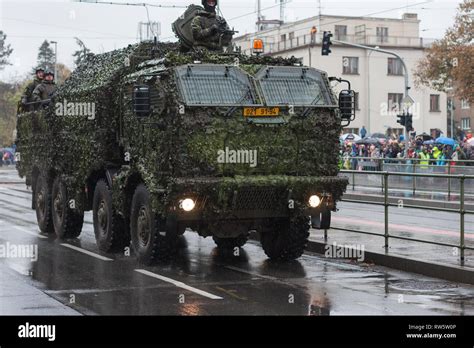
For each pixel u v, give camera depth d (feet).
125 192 45.62
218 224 42.45
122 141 47.19
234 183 39.55
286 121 41.68
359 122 230.68
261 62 44.01
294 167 41.96
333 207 42.47
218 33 48.42
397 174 44.70
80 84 54.08
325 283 38.50
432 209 42.19
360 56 230.07
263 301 34.22
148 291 36.68
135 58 48.85
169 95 40.11
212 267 43.75
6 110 257.55
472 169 90.02
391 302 33.76
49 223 59.21
